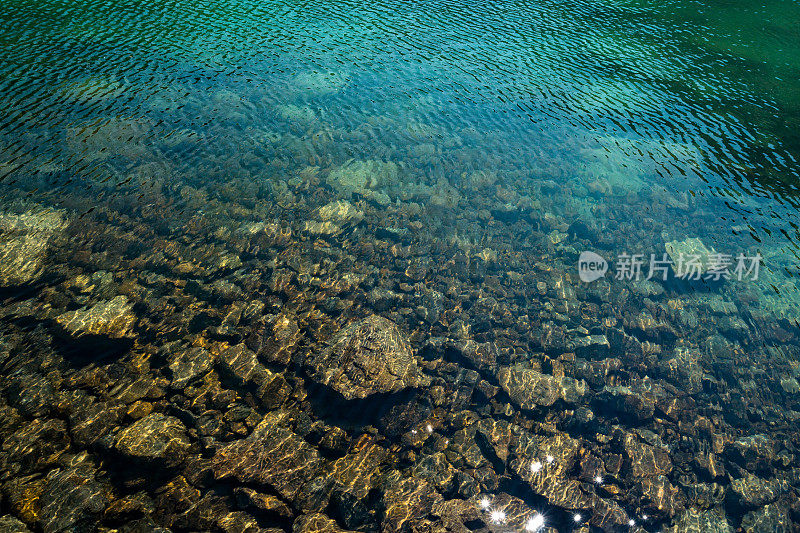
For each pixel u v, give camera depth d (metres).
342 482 12.23
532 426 14.35
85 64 30.88
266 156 25.05
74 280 16.73
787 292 20.42
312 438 13.12
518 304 18.73
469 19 45.66
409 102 31.77
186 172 23.11
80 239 18.48
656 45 43.06
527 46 41.25
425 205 23.23
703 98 35.19
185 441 12.53
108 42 34.06
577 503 12.37
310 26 41.12
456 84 34.50
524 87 34.97
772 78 38.53
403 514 11.59
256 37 38.00
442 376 15.38
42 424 12.52
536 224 23.08
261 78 32.28
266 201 22.02
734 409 15.74
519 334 17.45
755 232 23.56
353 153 26.22
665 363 17.08
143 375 14.13
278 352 15.13
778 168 28.19
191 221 20.25
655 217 24.20
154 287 16.98
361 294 17.94
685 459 14.09
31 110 25.70
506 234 22.22
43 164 22.06
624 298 19.53
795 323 19.14
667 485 13.23
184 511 11.25
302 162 24.97
